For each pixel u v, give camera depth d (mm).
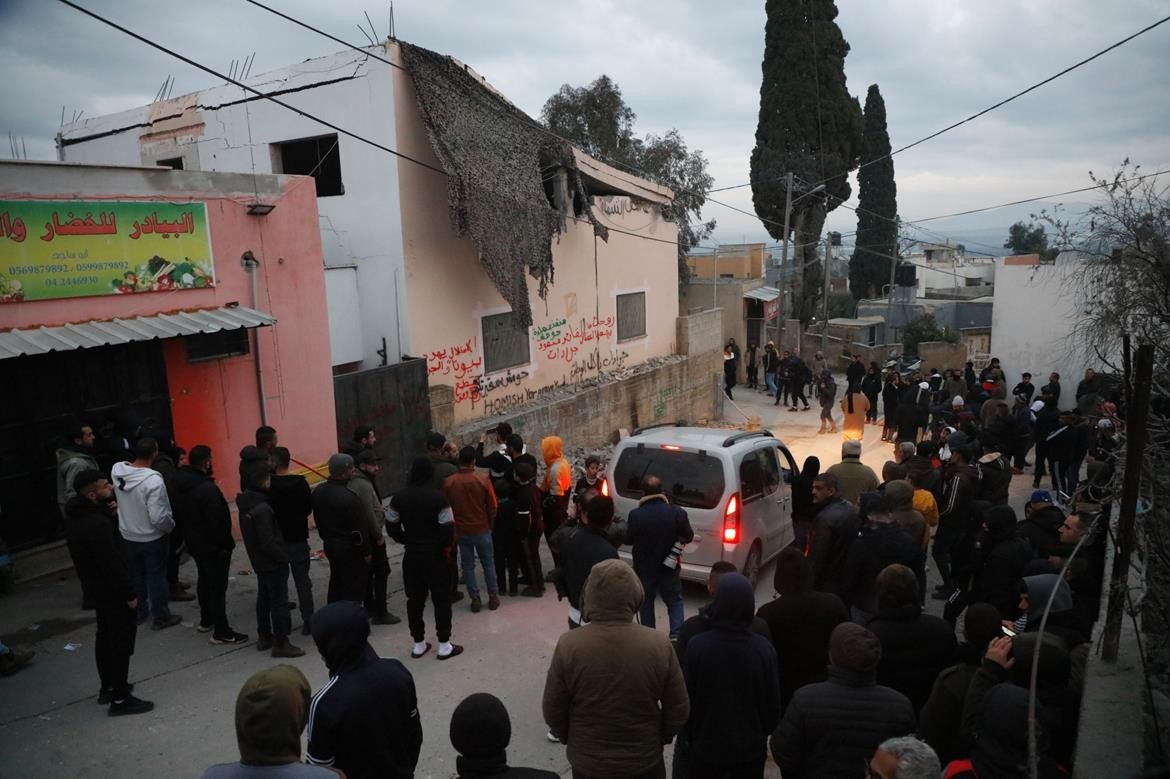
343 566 6688
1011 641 3820
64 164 7922
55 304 7926
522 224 13578
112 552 5578
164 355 9047
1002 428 14562
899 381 19406
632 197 20188
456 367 14539
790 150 31391
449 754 5324
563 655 3594
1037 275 21109
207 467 6895
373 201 13234
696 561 8195
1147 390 4379
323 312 10828
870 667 3494
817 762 3443
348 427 11594
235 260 9656
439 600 6695
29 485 8039
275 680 2816
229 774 2725
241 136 14422
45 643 6855
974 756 3424
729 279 38750
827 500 6809
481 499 7707
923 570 7188
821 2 30906
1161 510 5676
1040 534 6781
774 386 27922
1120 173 8305
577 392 17766
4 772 5012
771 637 4629
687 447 8352
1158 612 5137
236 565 9008
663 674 3561
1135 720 4008
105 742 5391
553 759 5305
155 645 6906
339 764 3396
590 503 5531
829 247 31219
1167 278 7930
